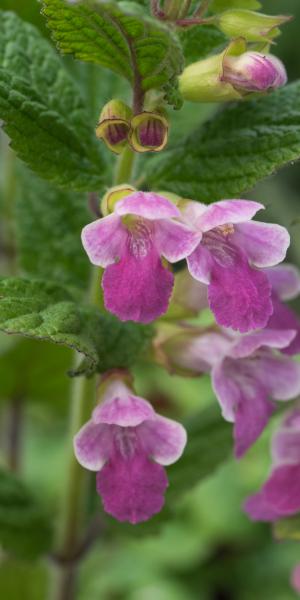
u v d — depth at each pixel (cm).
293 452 36
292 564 66
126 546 64
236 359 34
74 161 34
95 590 59
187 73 32
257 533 65
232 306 30
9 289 32
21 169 38
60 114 33
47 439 66
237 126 33
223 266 31
